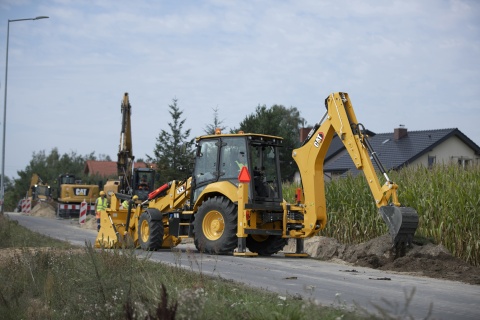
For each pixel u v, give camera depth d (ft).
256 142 60.49
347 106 55.93
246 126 162.71
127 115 108.78
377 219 62.13
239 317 25.20
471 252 50.75
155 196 67.15
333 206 67.15
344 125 55.26
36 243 65.72
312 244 61.36
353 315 22.71
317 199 58.39
